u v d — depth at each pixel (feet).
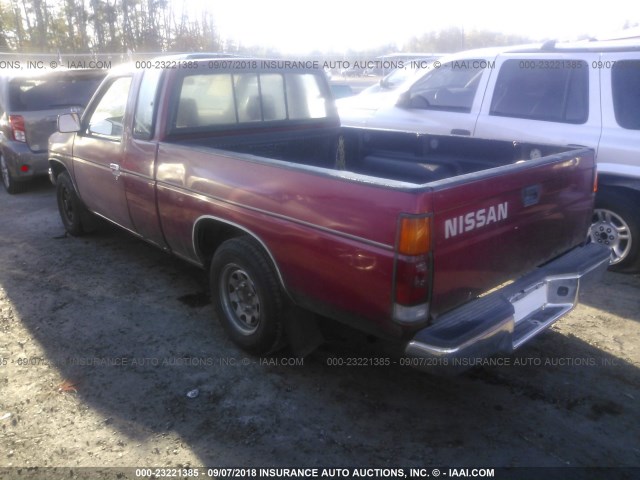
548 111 16.62
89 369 12.01
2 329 13.70
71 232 20.15
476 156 14.15
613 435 9.92
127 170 14.75
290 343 11.73
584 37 19.21
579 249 12.02
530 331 10.38
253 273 11.41
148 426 10.23
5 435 9.99
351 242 9.25
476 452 9.53
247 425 10.23
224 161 11.66
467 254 9.18
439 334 8.69
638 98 15.26
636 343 12.87
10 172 25.55
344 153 17.07
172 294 15.57
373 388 11.32
